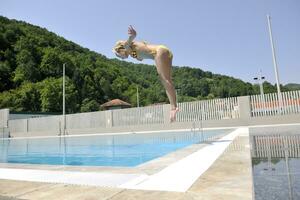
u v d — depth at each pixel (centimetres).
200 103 2044
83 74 7012
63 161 871
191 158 490
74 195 277
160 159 513
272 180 259
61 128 2755
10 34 7094
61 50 7819
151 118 2238
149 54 831
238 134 1023
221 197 232
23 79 6031
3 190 315
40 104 5428
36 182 357
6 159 984
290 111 1727
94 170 437
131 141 1484
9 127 3117
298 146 523
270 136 831
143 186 300
